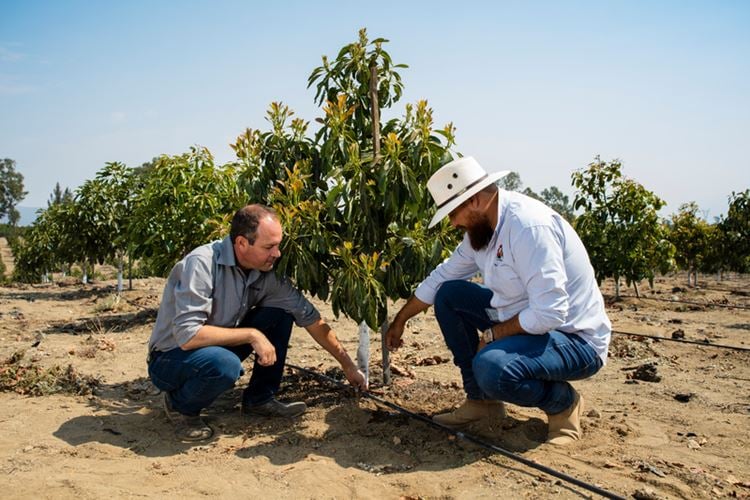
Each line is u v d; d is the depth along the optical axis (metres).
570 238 3.12
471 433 3.46
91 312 9.59
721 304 10.63
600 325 3.19
